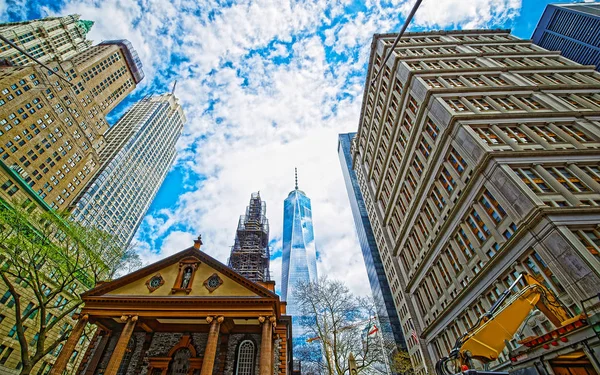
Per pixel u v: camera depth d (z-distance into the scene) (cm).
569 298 2123
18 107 8344
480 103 3897
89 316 2616
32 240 3019
